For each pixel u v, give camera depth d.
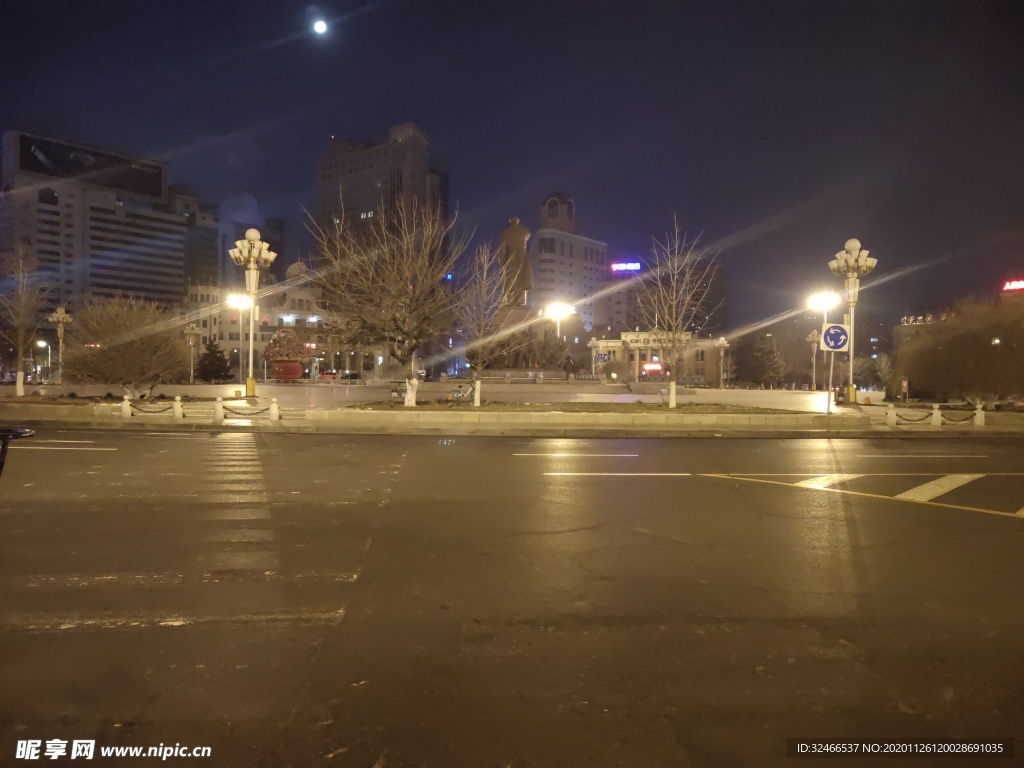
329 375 68.88
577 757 3.41
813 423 21.50
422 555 6.89
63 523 8.09
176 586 5.86
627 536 7.74
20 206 128.12
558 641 4.80
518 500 9.70
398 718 3.74
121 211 141.12
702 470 12.82
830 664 4.48
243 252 28.44
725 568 6.56
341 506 9.18
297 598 5.61
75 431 19.05
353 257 24.48
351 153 139.25
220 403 21.17
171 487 10.47
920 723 3.77
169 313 44.31
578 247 166.00
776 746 3.53
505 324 35.03
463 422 21.11
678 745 3.52
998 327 31.52
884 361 62.56
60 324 34.00
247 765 3.30
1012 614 5.41
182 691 4.00
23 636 4.76
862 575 6.39
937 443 18.42
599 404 26.12
